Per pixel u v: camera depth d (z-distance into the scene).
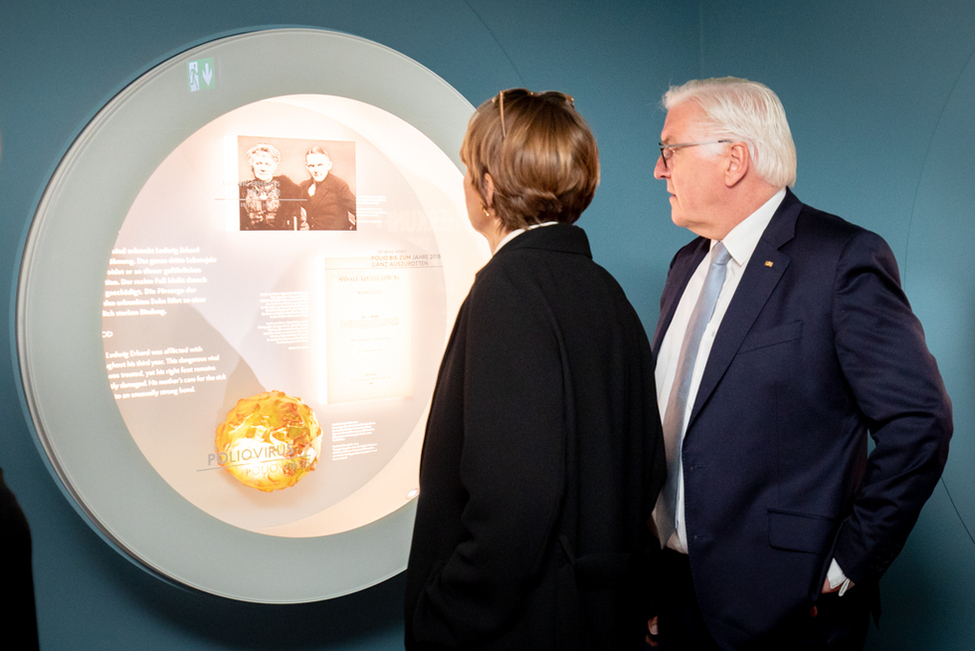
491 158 0.94
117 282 1.18
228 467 1.28
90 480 1.17
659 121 1.96
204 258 1.25
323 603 1.52
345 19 1.48
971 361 1.50
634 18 1.90
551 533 0.84
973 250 1.48
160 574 1.24
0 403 1.21
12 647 0.90
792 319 1.13
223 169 1.25
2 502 0.90
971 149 1.47
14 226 1.21
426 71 1.44
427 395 1.47
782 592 1.12
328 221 1.35
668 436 1.27
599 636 0.86
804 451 1.13
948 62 1.50
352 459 1.40
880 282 1.08
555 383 0.82
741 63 1.92
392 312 1.42
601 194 1.88
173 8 1.32
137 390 1.20
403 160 1.42
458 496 0.88
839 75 1.70
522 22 1.72
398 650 1.61
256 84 1.27
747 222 1.23
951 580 1.53
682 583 1.29
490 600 0.80
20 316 1.11
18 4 1.20
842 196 1.71
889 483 1.04
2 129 1.20
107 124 1.15
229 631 1.43
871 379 1.05
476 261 1.51
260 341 1.30
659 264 1.99
